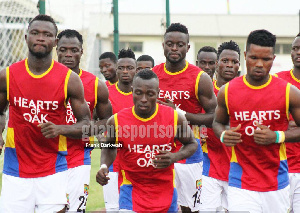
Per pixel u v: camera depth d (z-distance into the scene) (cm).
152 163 612
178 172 804
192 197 814
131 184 629
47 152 621
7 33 1630
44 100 592
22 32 1638
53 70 594
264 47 555
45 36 577
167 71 776
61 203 630
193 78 763
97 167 1362
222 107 600
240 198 598
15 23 1639
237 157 604
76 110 611
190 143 632
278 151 588
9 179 621
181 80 768
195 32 5159
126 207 623
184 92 766
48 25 580
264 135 554
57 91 593
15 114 605
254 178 594
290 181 717
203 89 760
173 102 777
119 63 850
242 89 582
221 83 853
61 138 629
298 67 757
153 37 5172
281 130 585
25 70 591
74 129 595
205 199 797
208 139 784
